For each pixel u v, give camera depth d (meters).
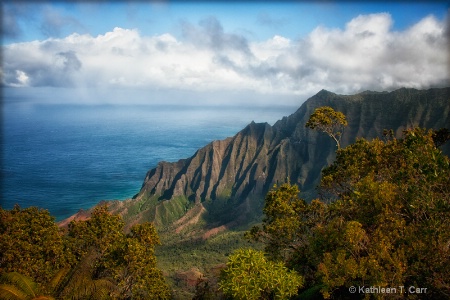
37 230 25.11
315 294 19.62
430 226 15.14
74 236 27.58
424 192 16.34
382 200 17.58
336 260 16.27
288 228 25.53
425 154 17.16
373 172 23.83
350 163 26.56
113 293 22.17
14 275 18.39
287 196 27.70
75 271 22.44
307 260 23.66
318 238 19.48
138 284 24.12
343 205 20.73
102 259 25.94
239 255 18.39
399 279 14.17
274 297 17.75
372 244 15.89
